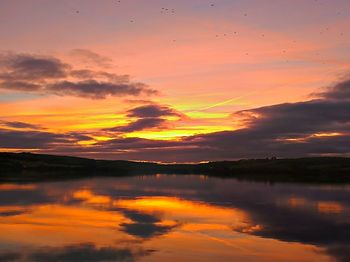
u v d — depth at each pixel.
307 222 33.44
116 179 102.00
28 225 30.78
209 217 36.00
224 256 22.38
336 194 57.94
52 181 86.12
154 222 33.16
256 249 24.12
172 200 50.00
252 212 39.19
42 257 21.44
